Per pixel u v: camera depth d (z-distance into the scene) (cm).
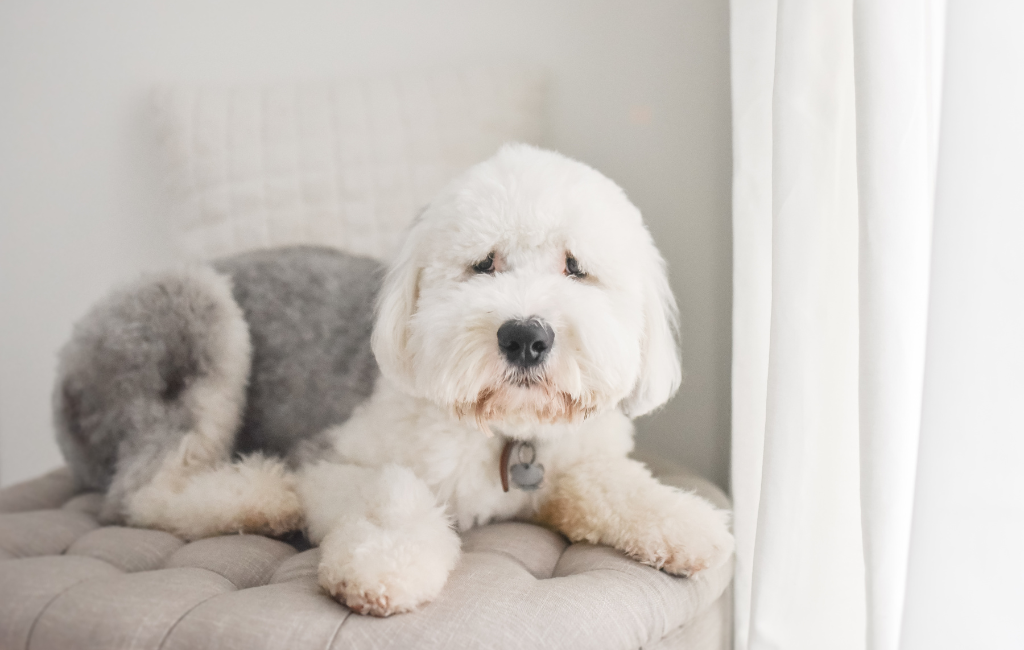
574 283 117
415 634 90
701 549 113
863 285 97
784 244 115
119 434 145
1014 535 80
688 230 186
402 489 113
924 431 84
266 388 159
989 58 78
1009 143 78
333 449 143
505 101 190
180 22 205
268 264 170
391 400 136
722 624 138
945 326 82
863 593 119
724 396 186
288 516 131
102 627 92
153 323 149
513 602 97
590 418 125
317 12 207
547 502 134
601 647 96
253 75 208
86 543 121
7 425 205
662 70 185
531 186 119
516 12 199
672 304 139
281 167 187
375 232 188
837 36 112
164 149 193
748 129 136
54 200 205
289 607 93
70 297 205
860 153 96
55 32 202
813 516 118
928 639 84
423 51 206
